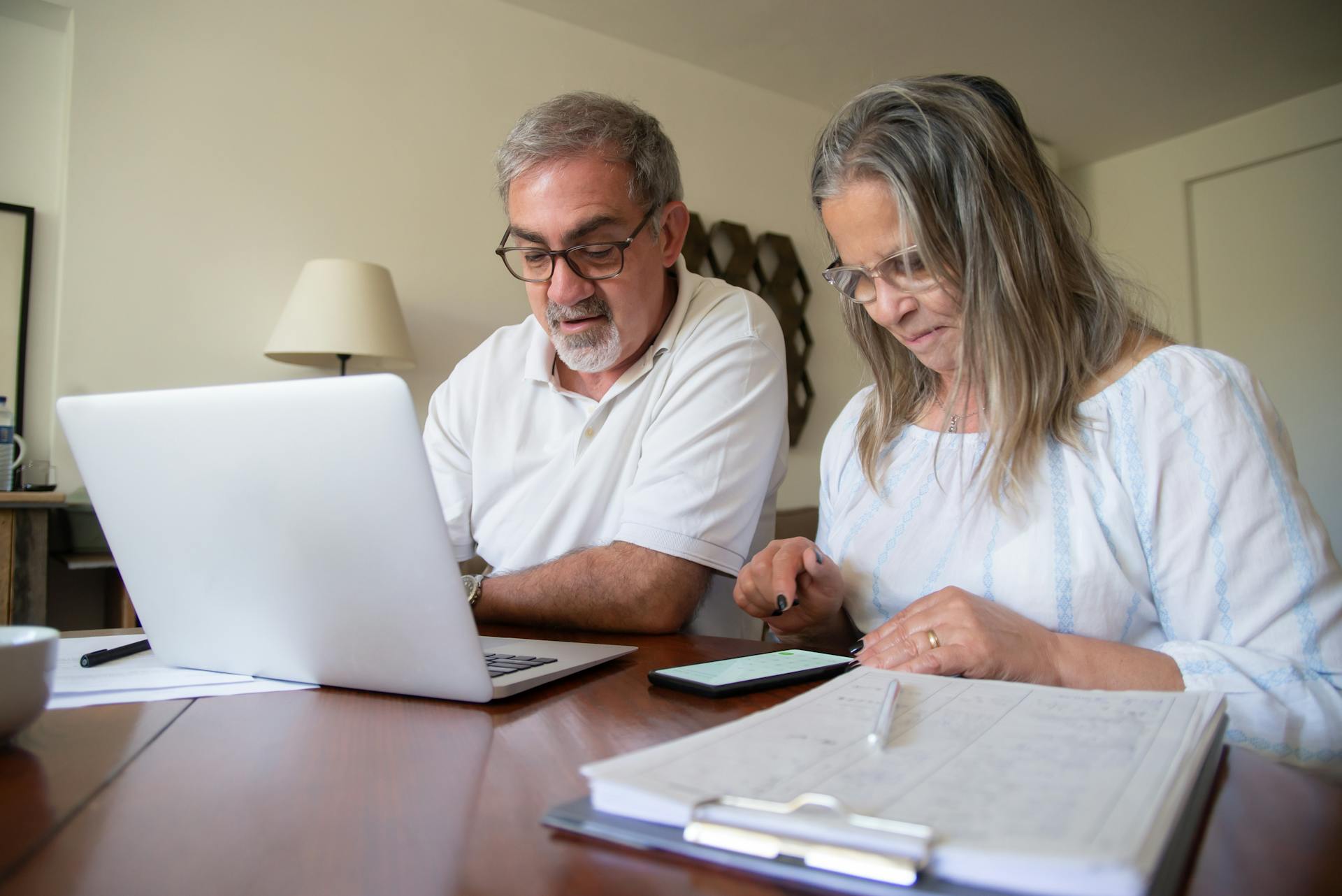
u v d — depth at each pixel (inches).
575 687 30.2
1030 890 12.6
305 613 28.7
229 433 27.4
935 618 30.2
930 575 40.2
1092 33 145.4
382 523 26.0
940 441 42.1
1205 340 188.1
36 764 21.5
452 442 64.4
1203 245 188.4
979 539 39.1
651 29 139.8
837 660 32.8
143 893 14.2
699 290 61.1
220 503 28.4
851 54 149.0
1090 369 37.6
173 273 105.3
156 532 30.4
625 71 142.9
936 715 21.1
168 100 105.8
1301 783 19.0
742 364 55.5
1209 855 15.2
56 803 18.7
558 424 61.0
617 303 55.0
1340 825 16.5
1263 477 32.9
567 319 55.4
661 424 54.1
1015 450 37.6
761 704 27.3
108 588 95.5
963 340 37.9
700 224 148.4
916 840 13.2
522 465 60.9
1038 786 15.7
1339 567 32.0
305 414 25.8
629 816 16.2
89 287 100.7
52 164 104.3
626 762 17.5
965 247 37.0
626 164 54.2
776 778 16.6
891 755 18.0
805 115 165.8
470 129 127.0
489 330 127.3
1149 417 35.4
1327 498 170.9
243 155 110.1
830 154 39.0
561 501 58.1
